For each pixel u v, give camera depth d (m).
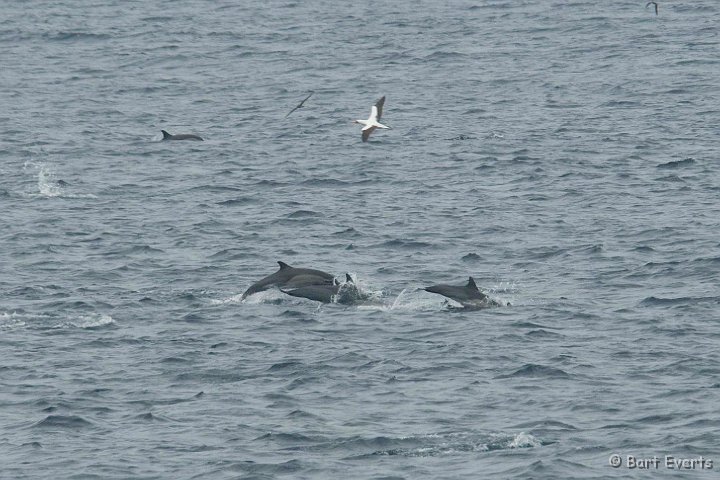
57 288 56.16
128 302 53.75
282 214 70.00
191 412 40.94
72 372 44.84
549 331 48.75
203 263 60.44
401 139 90.94
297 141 91.62
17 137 93.31
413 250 62.44
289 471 36.00
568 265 59.09
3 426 40.00
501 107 102.44
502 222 67.38
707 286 54.53
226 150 88.62
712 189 73.50
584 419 39.59
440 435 38.44
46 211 71.19
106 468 36.38
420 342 47.72
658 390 42.00
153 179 79.62
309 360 45.75
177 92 114.06
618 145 86.25
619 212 68.81
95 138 93.44
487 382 43.22
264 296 53.84
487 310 51.75
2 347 47.75
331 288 53.97
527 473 35.25
